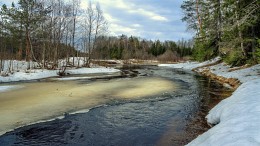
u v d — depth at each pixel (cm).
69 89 1830
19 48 4744
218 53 3712
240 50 2331
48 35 3666
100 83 2197
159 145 766
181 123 967
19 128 934
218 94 1547
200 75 2969
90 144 788
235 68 2456
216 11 3175
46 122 1005
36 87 1944
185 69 4278
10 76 2519
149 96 1552
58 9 3703
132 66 5750
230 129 596
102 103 1352
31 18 4000
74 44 4169
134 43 11225
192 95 1557
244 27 2058
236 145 487
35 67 3481
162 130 901
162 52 10619
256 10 1859
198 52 4138
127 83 2184
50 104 1314
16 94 1606
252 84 1171
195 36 4228
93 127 948
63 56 4941
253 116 652
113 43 10906
